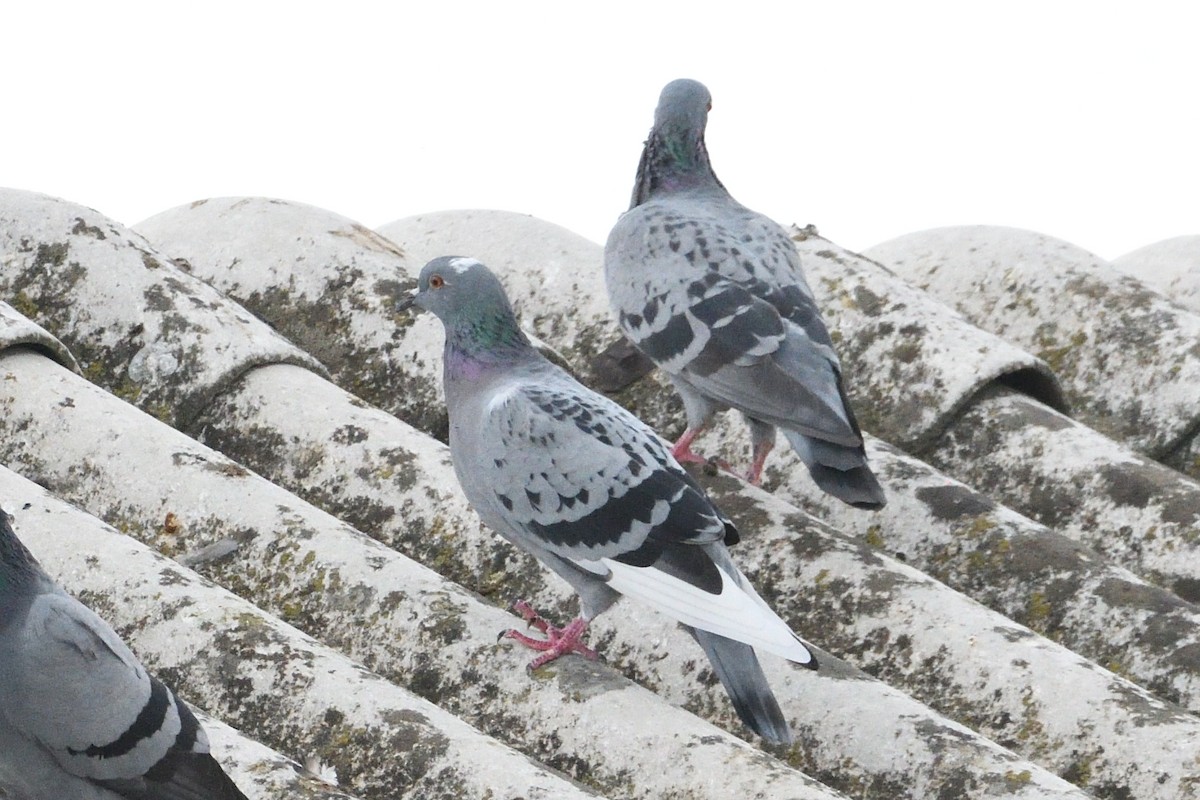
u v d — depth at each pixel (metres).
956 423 12.30
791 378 11.48
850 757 8.82
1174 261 16.44
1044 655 9.41
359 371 12.30
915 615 9.83
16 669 7.05
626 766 8.47
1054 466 11.79
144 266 11.84
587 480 9.66
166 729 7.16
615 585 9.51
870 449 11.88
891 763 8.70
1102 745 8.88
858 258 13.63
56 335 11.60
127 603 8.77
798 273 12.37
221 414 11.23
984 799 8.35
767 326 11.73
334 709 8.27
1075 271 14.24
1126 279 14.12
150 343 11.43
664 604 9.30
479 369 10.32
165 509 9.87
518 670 9.09
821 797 8.03
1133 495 11.40
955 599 9.95
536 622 9.50
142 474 10.01
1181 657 9.77
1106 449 11.85
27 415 10.33
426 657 9.18
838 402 11.45
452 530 10.56
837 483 11.12
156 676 8.21
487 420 9.97
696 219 12.48
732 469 12.48
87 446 10.17
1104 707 9.03
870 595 10.04
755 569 10.43
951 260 14.86
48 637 7.09
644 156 13.30
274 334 11.77
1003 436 12.09
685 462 12.07
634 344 12.38
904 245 15.38
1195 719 9.00
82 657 7.10
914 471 11.59
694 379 11.84
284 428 11.03
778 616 9.66
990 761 8.54
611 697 8.85
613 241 12.60
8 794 7.54
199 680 8.48
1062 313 13.92
